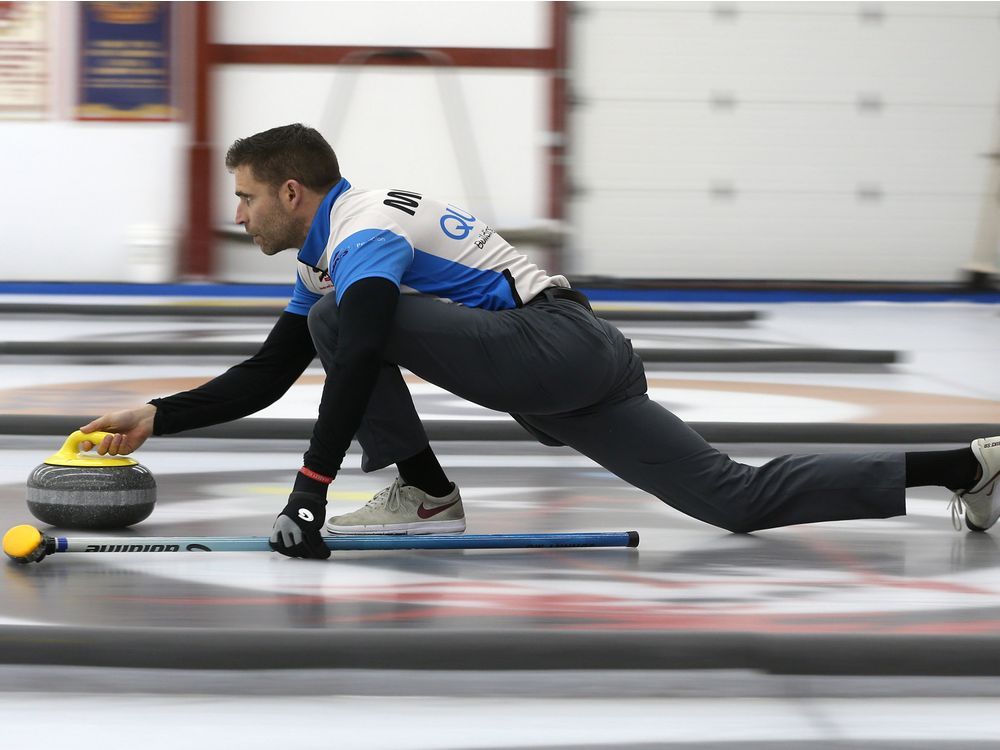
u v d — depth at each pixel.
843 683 7.08
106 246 38.94
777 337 27.77
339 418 8.90
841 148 39.69
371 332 8.73
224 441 15.35
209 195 38.69
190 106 38.38
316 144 9.23
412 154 39.41
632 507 11.84
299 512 9.12
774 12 39.03
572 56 39.16
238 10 38.44
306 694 6.82
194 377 20.62
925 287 38.62
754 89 39.38
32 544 8.94
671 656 7.21
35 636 7.17
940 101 39.47
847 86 39.41
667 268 40.16
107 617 7.80
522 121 39.38
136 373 21.02
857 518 9.83
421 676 7.09
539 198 39.66
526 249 39.59
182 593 8.42
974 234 40.06
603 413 9.70
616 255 40.09
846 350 23.02
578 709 6.68
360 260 8.88
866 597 8.66
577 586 8.87
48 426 15.51
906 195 39.84
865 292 38.16
